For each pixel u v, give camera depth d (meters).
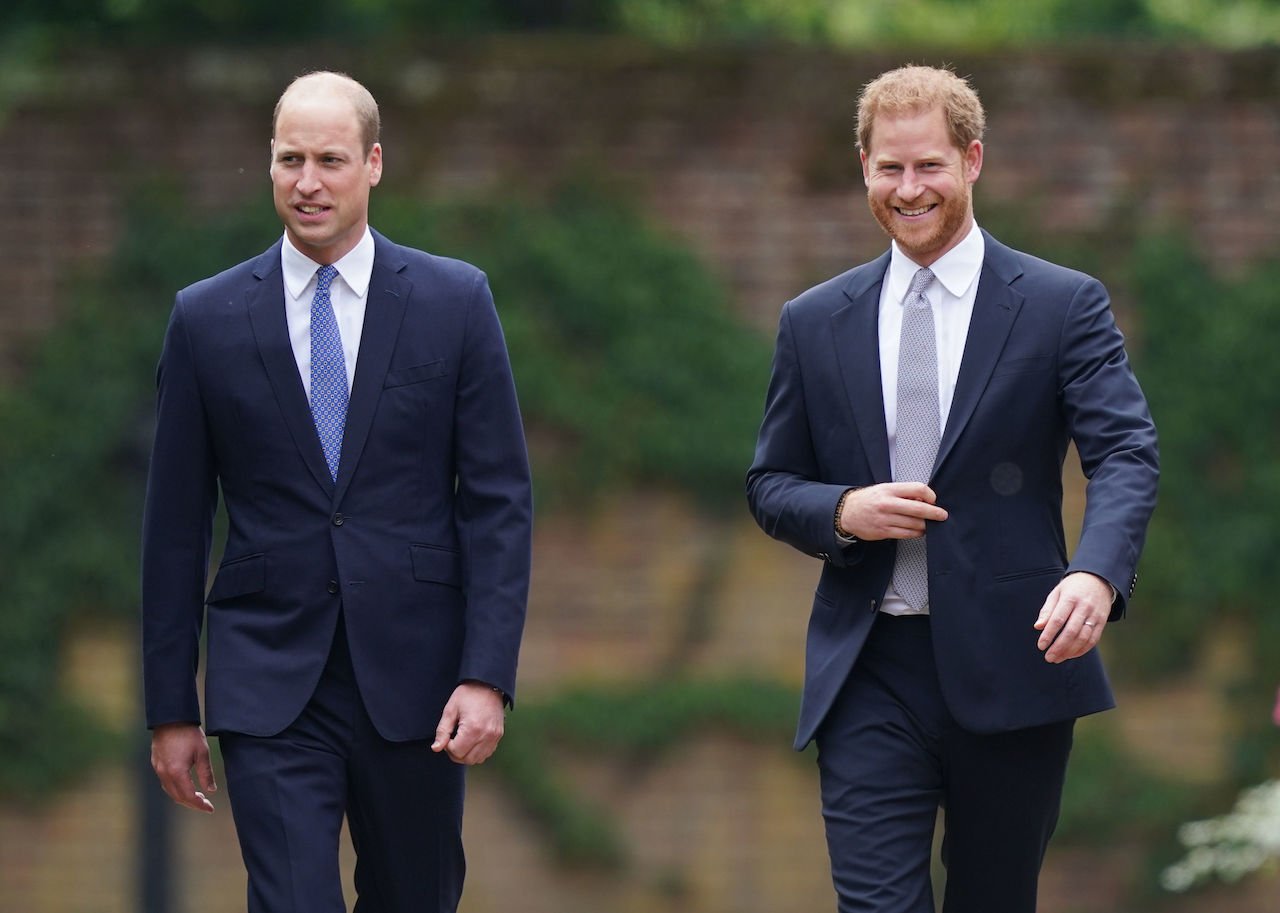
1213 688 31.86
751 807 31.70
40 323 31.47
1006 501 13.48
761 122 32.34
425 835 13.72
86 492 31.09
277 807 12.98
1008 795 13.72
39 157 31.64
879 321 13.93
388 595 13.34
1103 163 32.44
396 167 31.98
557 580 31.89
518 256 31.89
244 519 13.55
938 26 47.56
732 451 31.78
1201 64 32.41
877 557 13.67
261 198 31.80
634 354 31.92
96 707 31.05
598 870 31.62
